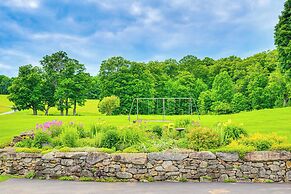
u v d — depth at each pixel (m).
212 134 10.86
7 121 29.09
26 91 50.84
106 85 48.88
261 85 45.47
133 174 10.03
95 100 68.69
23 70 52.09
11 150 11.32
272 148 9.93
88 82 54.78
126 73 48.97
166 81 54.50
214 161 9.89
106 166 10.20
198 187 8.88
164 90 53.56
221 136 11.05
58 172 10.43
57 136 12.83
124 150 10.62
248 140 10.58
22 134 13.12
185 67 65.31
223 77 49.66
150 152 10.40
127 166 10.10
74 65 53.78
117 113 47.53
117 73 48.91
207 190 8.47
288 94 42.66
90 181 9.99
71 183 9.66
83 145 11.70
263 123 20.61
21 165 10.80
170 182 9.70
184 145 10.91
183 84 54.75
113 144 11.40
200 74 61.41
